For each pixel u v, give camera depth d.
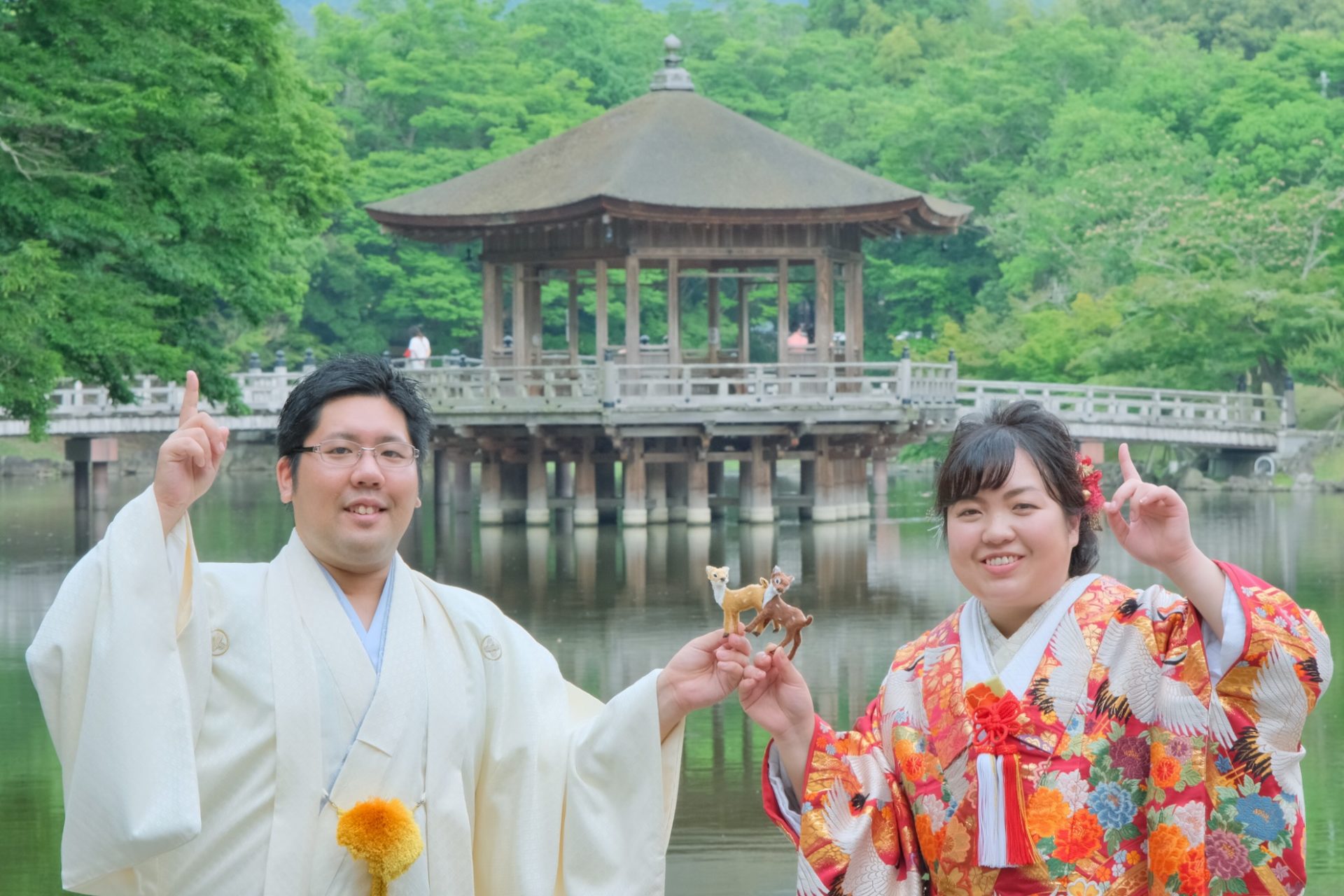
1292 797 2.97
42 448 43.53
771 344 51.94
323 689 3.12
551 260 25.91
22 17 16.61
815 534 23.88
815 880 3.13
